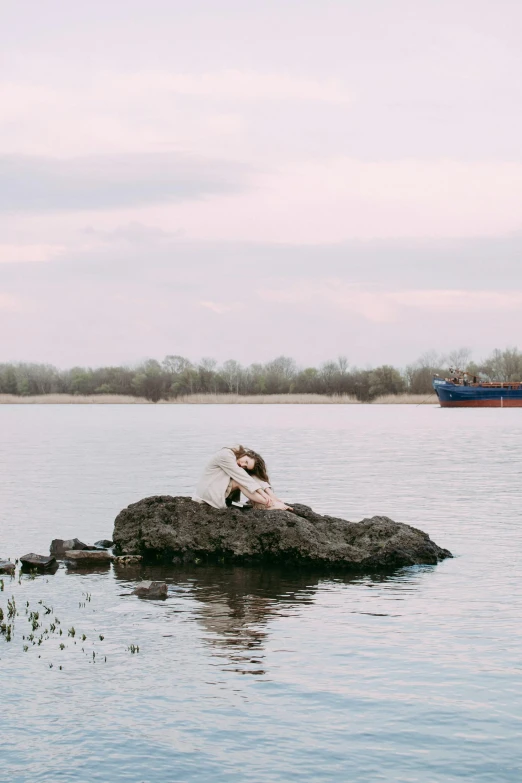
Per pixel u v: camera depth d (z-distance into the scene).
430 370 142.62
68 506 19.69
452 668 8.34
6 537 15.80
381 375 139.88
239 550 13.73
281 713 7.26
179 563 13.84
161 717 7.18
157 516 14.41
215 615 10.34
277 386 149.00
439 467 30.08
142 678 8.06
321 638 9.30
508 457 34.94
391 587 11.89
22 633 9.62
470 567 13.18
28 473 27.50
